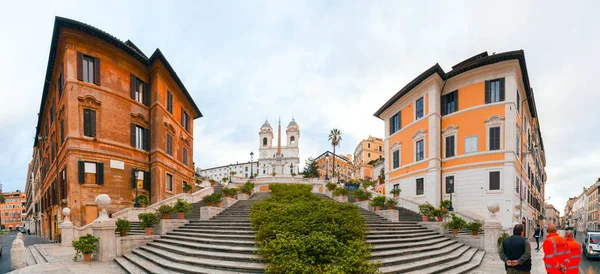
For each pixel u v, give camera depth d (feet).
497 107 74.64
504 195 71.05
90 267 38.06
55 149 81.61
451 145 82.23
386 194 107.55
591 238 57.26
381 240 38.88
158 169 81.05
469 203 76.33
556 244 22.81
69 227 60.03
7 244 96.32
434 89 83.97
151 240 46.55
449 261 37.88
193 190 118.83
